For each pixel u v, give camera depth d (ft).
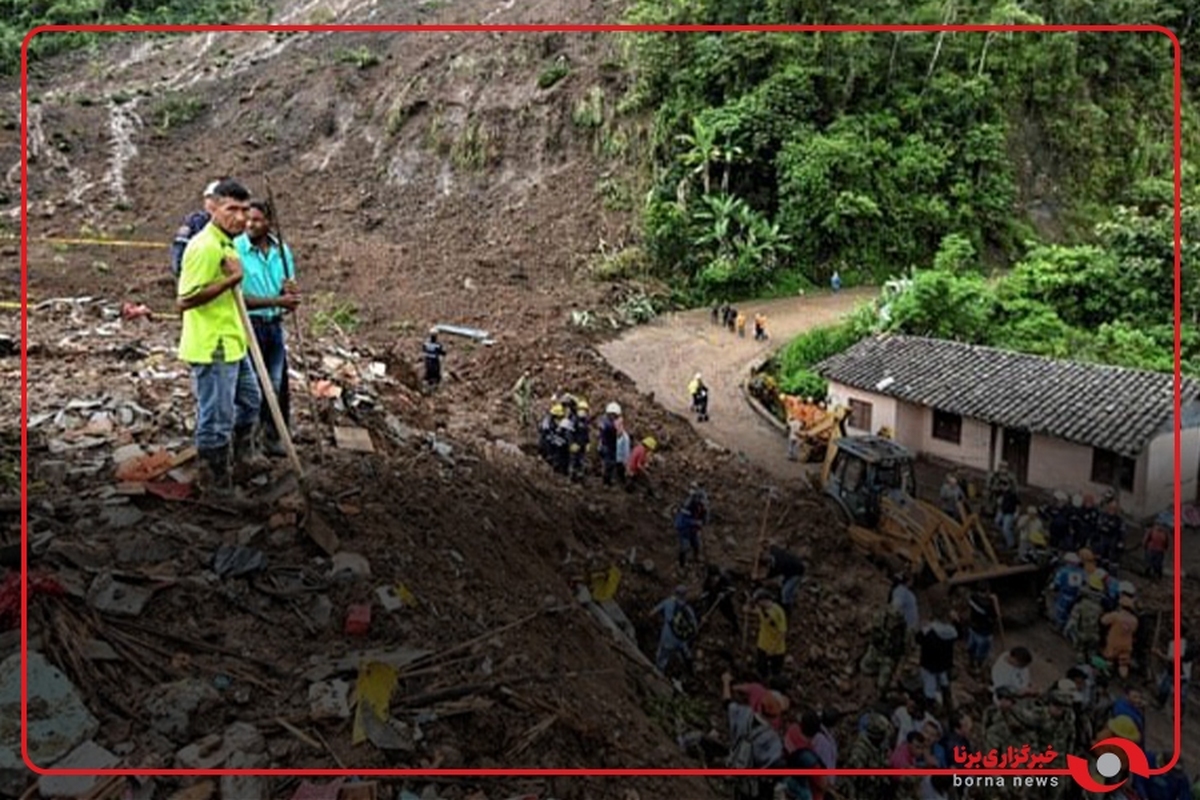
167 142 151.53
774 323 116.88
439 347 78.43
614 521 55.06
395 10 179.93
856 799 31.91
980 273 136.98
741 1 143.54
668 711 32.78
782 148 137.18
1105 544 59.88
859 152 137.08
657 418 83.66
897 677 42.73
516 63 150.41
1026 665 39.24
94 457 30.78
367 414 46.11
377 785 19.29
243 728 19.74
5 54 168.66
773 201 139.13
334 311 101.60
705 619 44.47
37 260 107.04
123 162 144.05
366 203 140.67
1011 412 75.72
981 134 148.36
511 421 72.43
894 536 56.54
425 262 124.16
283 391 31.76
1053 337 104.68
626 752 24.89
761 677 41.37
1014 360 83.76
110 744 18.94
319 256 122.72
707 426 85.35
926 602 52.39
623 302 117.91
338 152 149.07
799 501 63.16
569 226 132.67
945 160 144.77
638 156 138.10
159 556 24.58
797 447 77.61
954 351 87.20
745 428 85.35
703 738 31.83
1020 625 51.65
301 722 20.35
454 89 149.48
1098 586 49.90
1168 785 34.14
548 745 22.84
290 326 76.33
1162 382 75.72
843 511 60.85
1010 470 77.05
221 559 24.75
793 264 134.41
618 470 63.10
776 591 47.60
